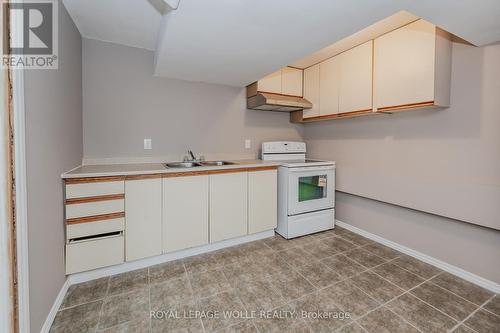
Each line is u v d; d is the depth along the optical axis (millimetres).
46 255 1383
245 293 1764
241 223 2559
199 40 1782
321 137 3379
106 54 2371
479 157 1803
